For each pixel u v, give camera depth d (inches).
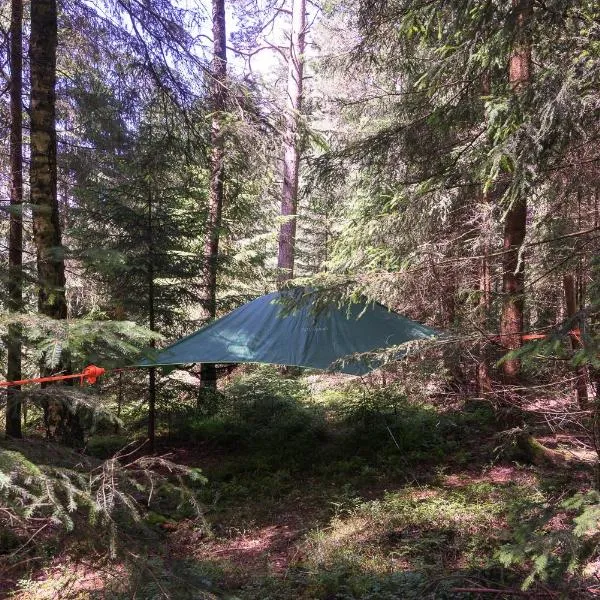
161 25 289.1
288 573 185.5
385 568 179.3
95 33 300.7
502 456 265.6
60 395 118.4
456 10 192.4
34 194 242.5
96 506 98.7
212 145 347.9
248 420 363.9
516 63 232.1
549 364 170.6
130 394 353.7
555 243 200.5
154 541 116.9
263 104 365.7
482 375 257.9
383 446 308.7
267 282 513.7
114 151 365.1
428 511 217.5
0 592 167.5
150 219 328.5
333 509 239.1
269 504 255.3
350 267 289.0
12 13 300.0
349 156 293.7
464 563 174.6
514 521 110.1
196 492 257.1
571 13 165.3
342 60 371.2
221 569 186.2
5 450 101.9
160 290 348.2
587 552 90.8
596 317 114.8
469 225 301.0
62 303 228.8
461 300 297.4
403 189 245.1
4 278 134.3
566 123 150.6
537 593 117.6
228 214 465.7
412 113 315.9
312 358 296.0
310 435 341.1
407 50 287.4
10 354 139.7
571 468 221.1
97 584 169.0
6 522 106.0
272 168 392.5
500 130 167.6
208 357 307.9
